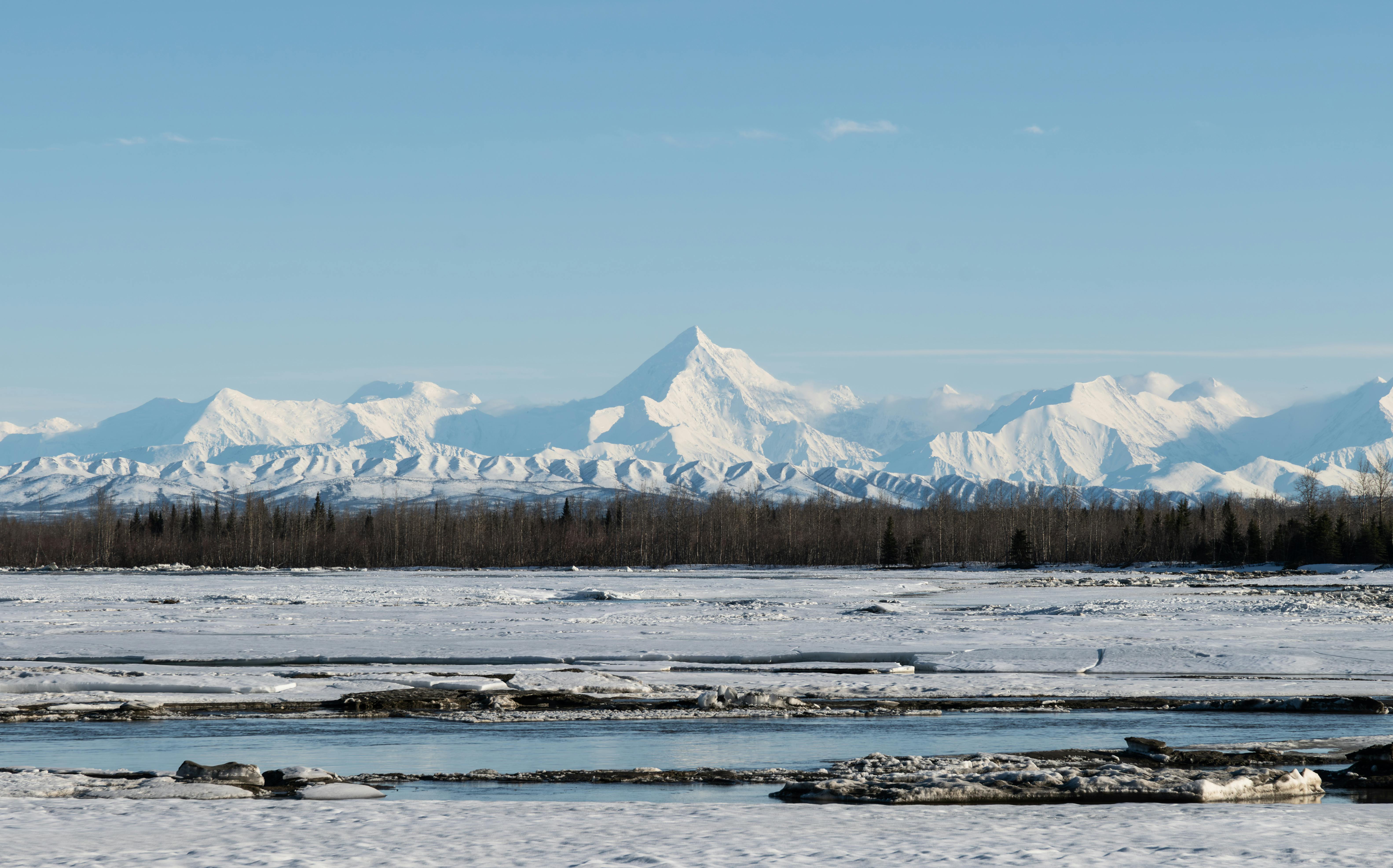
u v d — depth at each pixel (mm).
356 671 105312
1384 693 89375
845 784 52594
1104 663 109500
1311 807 47594
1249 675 102750
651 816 45250
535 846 39219
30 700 87688
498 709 85312
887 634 139625
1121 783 52375
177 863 36375
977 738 71438
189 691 92562
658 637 136750
